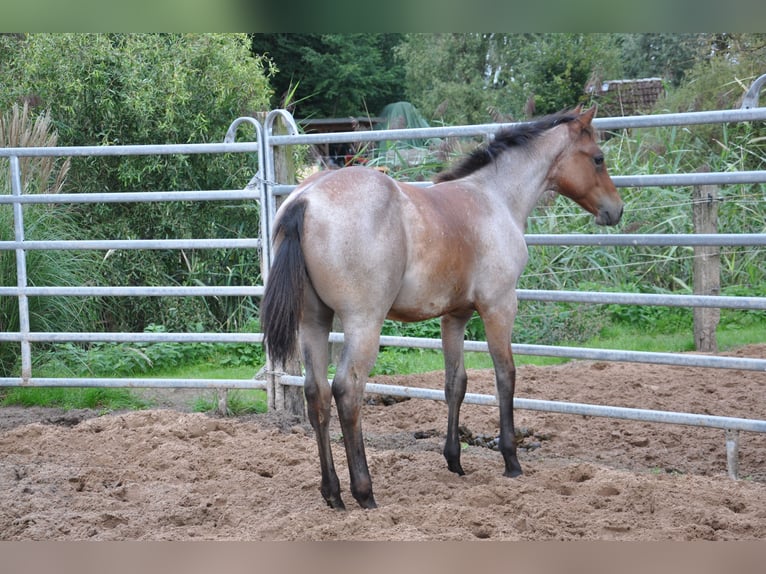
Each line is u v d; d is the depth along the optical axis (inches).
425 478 174.6
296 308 141.1
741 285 356.5
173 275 355.3
